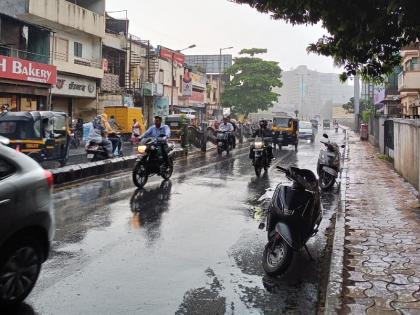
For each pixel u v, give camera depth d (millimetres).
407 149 13430
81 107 33375
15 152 4695
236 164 18375
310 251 6855
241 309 4637
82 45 32875
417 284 5152
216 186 12391
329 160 12477
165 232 7430
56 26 29609
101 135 16078
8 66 22625
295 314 4574
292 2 5230
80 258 6012
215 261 6082
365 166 17734
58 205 9328
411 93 33062
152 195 10734
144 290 5023
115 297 4816
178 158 20953
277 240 5762
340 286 4969
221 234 7434
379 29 5668
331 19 5371
